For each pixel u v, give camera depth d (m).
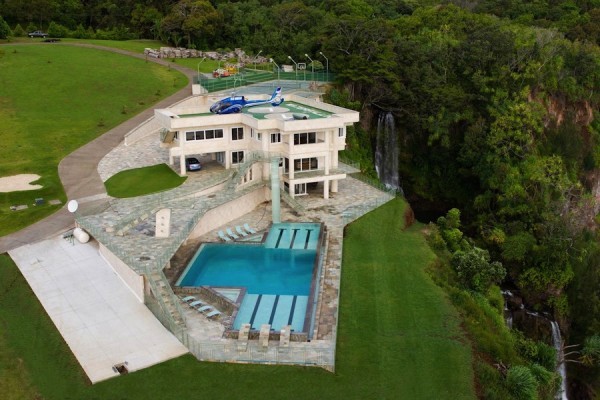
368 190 80.94
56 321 47.16
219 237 64.12
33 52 128.12
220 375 41.56
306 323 46.91
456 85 105.19
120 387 40.16
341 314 50.69
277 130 72.75
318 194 78.38
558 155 101.44
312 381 41.53
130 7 166.88
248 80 115.38
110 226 58.84
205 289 52.00
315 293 52.53
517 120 94.62
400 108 103.44
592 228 90.69
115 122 99.25
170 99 109.50
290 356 43.38
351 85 107.75
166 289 49.38
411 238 69.00
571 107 111.44
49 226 63.00
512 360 50.31
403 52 107.12
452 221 77.56
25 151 85.38
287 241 64.12
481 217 91.25
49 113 100.19
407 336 48.44
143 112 103.69
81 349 43.88
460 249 73.12
